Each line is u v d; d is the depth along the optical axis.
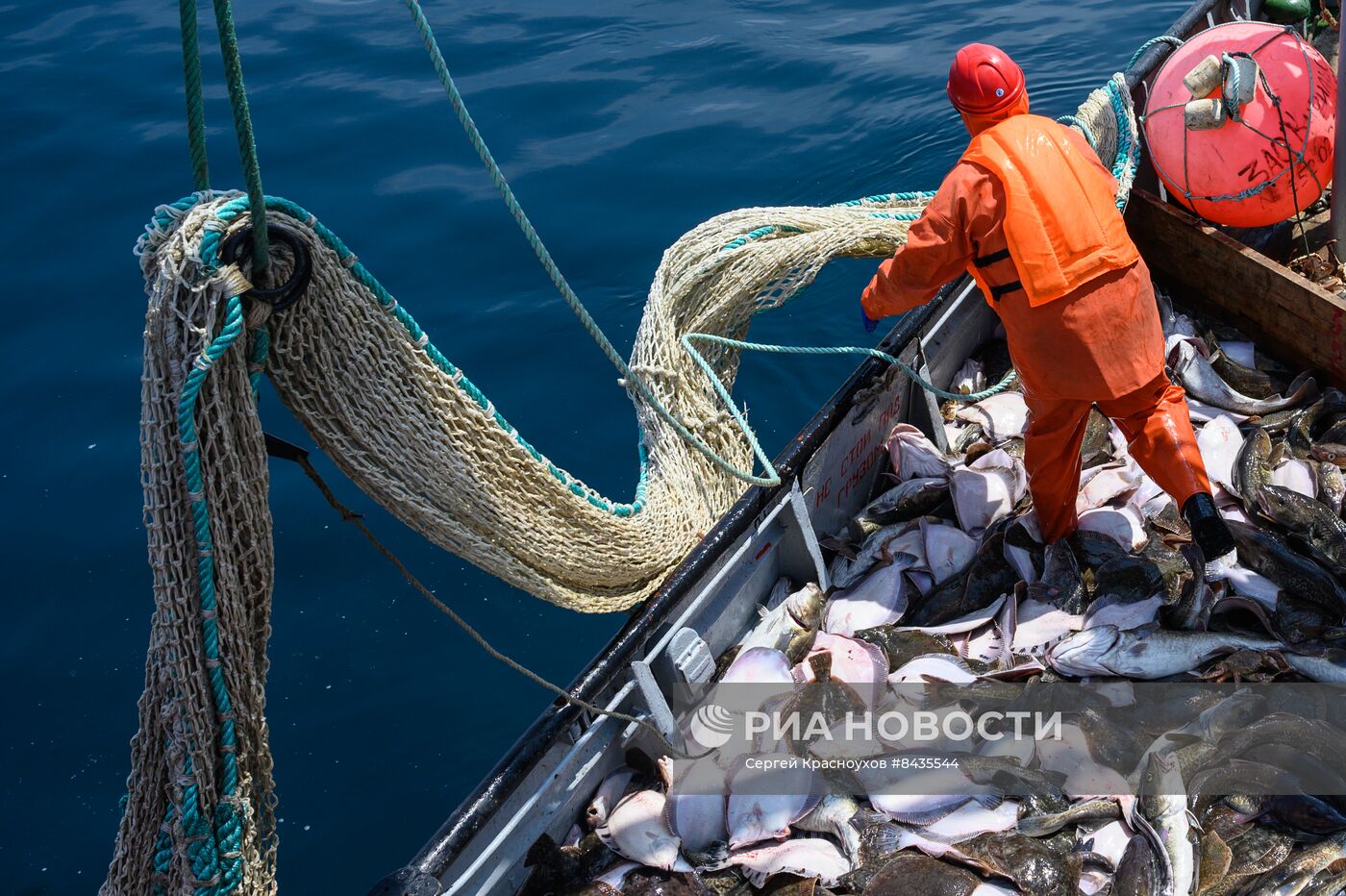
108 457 6.59
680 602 4.12
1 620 5.76
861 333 7.15
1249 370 5.21
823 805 3.90
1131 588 4.31
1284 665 4.01
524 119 9.09
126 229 8.12
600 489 6.18
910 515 4.96
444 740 5.19
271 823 3.09
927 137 8.43
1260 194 5.18
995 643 4.38
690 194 8.14
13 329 7.39
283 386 2.91
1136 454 4.19
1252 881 3.44
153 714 2.84
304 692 5.40
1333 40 7.04
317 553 6.06
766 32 10.09
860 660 4.31
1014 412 5.31
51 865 4.80
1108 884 3.59
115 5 11.22
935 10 10.27
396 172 8.52
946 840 3.73
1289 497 4.50
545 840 3.71
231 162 8.69
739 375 6.94
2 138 9.10
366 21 10.61
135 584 5.93
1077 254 3.77
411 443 3.14
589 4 10.80
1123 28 9.62
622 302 7.31
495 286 7.52
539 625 5.71
